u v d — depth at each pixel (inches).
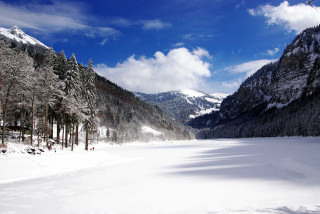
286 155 1283.2
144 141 5049.2
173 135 6973.4
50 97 1390.3
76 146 1750.7
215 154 1601.9
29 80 1214.3
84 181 656.4
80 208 396.8
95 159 1196.5
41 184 620.4
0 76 1058.7
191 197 450.3
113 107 5826.8
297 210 339.3
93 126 1765.5
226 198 434.3
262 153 1494.8
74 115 1521.9
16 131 1673.2
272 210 341.7
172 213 354.6
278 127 5290.4
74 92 1521.9
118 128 4758.9
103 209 387.9
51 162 959.0
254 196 443.2
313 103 4899.1
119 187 565.6
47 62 1594.5
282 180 600.1
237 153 1594.5
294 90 7829.7
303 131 4084.6
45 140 1486.2
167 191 509.7
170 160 1266.0
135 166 1010.1
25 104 1266.0
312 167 806.5
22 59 1191.6
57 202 438.3
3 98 1104.2
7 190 549.6
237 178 647.1
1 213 378.9
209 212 349.1
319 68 7185.0
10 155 989.8
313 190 480.4
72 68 1568.7
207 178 661.9
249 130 6688.0
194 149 2335.1
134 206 399.5
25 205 422.0
